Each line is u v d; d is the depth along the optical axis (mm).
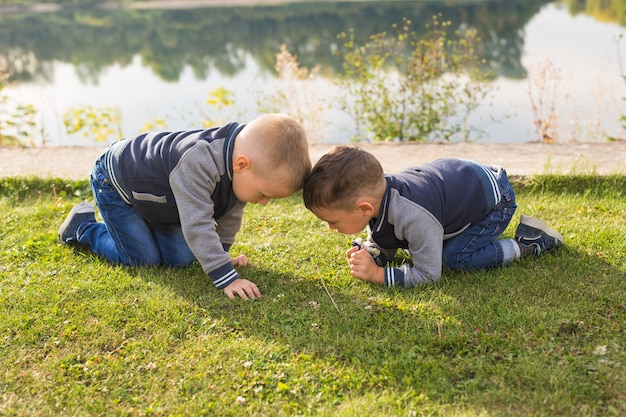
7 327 2436
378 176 2488
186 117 7777
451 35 10750
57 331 2420
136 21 16344
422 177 2645
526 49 9875
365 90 6941
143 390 2107
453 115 6637
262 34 12977
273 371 2166
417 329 2357
